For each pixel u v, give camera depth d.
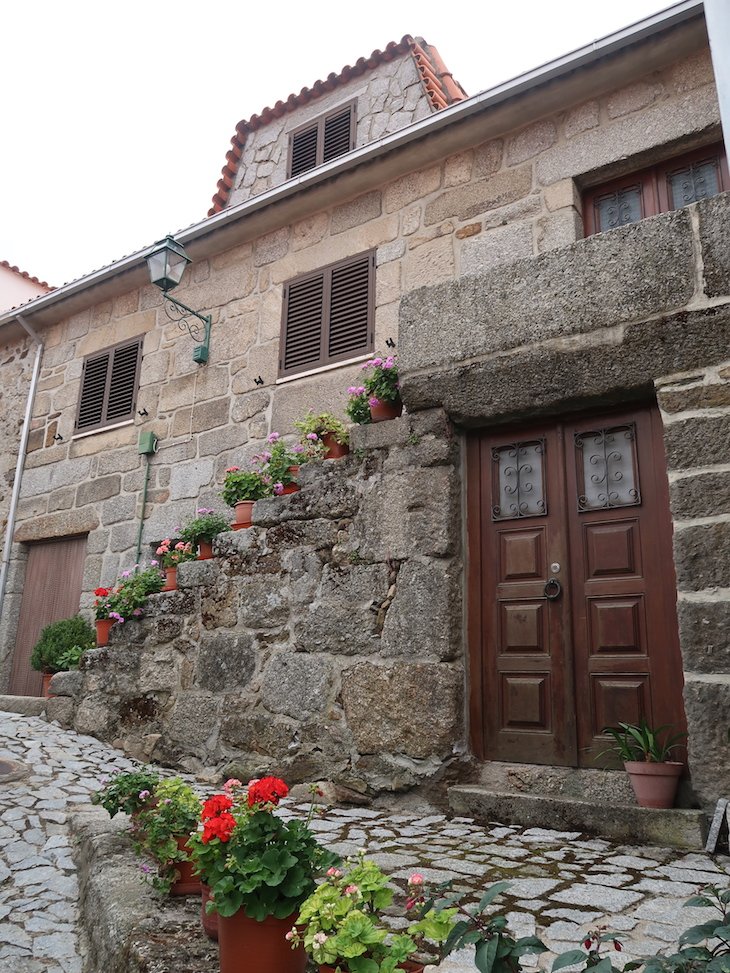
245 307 7.65
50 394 9.39
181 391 7.93
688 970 1.43
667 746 3.55
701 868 2.95
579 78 5.68
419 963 1.81
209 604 5.35
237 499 5.61
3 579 8.95
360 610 4.55
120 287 8.79
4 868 3.40
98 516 8.27
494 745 4.16
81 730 5.82
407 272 6.50
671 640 3.79
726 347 3.72
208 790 4.64
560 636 4.11
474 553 4.49
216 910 2.03
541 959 2.09
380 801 4.17
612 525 4.11
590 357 4.11
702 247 3.90
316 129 8.19
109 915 2.59
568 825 3.59
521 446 4.50
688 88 5.45
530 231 5.88
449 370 4.59
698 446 3.68
